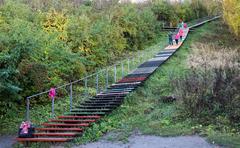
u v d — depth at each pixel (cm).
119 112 1517
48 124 1386
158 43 3616
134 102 1644
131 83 1881
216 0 5222
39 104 1717
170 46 3203
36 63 1662
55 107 1677
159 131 1274
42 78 1670
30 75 1634
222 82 1414
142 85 1888
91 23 2805
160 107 1549
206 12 5359
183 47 3145
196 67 1911
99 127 1352
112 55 2756
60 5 2892
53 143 1233
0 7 2325
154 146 1143
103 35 2684
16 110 1584
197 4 5356
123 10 3478
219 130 1234
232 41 3406
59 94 1836
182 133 1234
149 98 1706
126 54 3012
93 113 1477
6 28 1894
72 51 2355
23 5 2503
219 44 3250
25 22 2039
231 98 1366
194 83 1455
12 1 2467
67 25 2408
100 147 1175
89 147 1181
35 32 1998
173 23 4766
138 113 1511
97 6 3516
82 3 3488
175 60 2577
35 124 1462
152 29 3884
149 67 2273
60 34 2303
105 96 1708
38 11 2512
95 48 2523
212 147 1095
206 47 2875
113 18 3241
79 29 2448
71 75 2014
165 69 2259
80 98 1797
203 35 3794
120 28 3114
